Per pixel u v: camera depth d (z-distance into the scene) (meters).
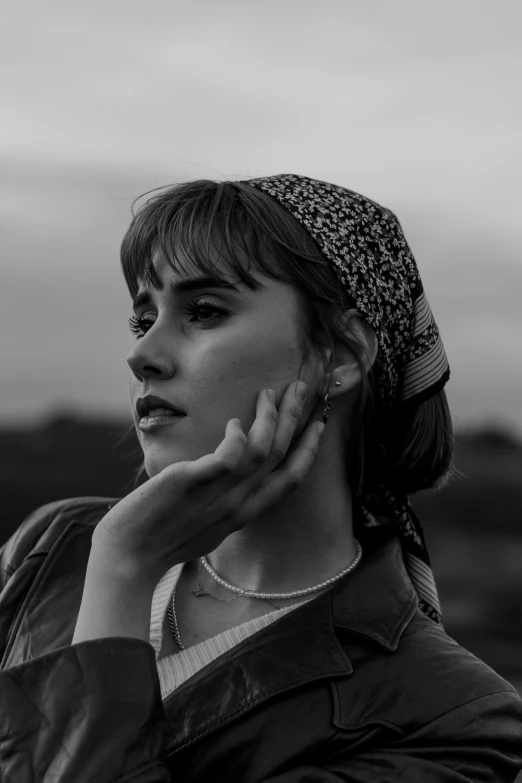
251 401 1.73
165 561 1.70
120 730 1.52
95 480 9.41
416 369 1.98
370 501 2.05
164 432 1.73
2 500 8.98
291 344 1.76
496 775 1.63
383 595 1.83
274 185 1.86
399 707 1.65
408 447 2.02
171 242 1.76
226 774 1.60
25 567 2.04
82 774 1.48
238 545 1.87
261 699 1.63
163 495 1.66
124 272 1.88
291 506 1.83
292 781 1.55
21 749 1.52
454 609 6.99
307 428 1.80
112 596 1.65
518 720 1.71
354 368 1.84
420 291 1.99
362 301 1.82
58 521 2.14
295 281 1.77
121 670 1.57
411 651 1.73
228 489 1.68
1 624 1.97
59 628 1.87
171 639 1.83
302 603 1.83
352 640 1.74
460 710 1.65
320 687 1.66
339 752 1.61
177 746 1.62
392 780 1.57
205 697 1.65
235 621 1.83
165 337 1.75
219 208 1.77
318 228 1.80
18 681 1.57
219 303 1.74
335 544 1.88
